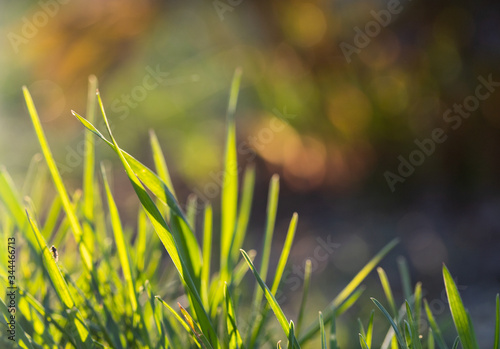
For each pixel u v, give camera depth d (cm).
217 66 312
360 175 317
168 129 322
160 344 70
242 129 328
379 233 265
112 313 72
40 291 74
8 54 286
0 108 294
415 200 290
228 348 69
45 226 75
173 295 77
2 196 71
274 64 309
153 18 282
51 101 301
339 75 298
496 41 253
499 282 200
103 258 73
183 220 69
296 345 67
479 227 244
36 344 69
